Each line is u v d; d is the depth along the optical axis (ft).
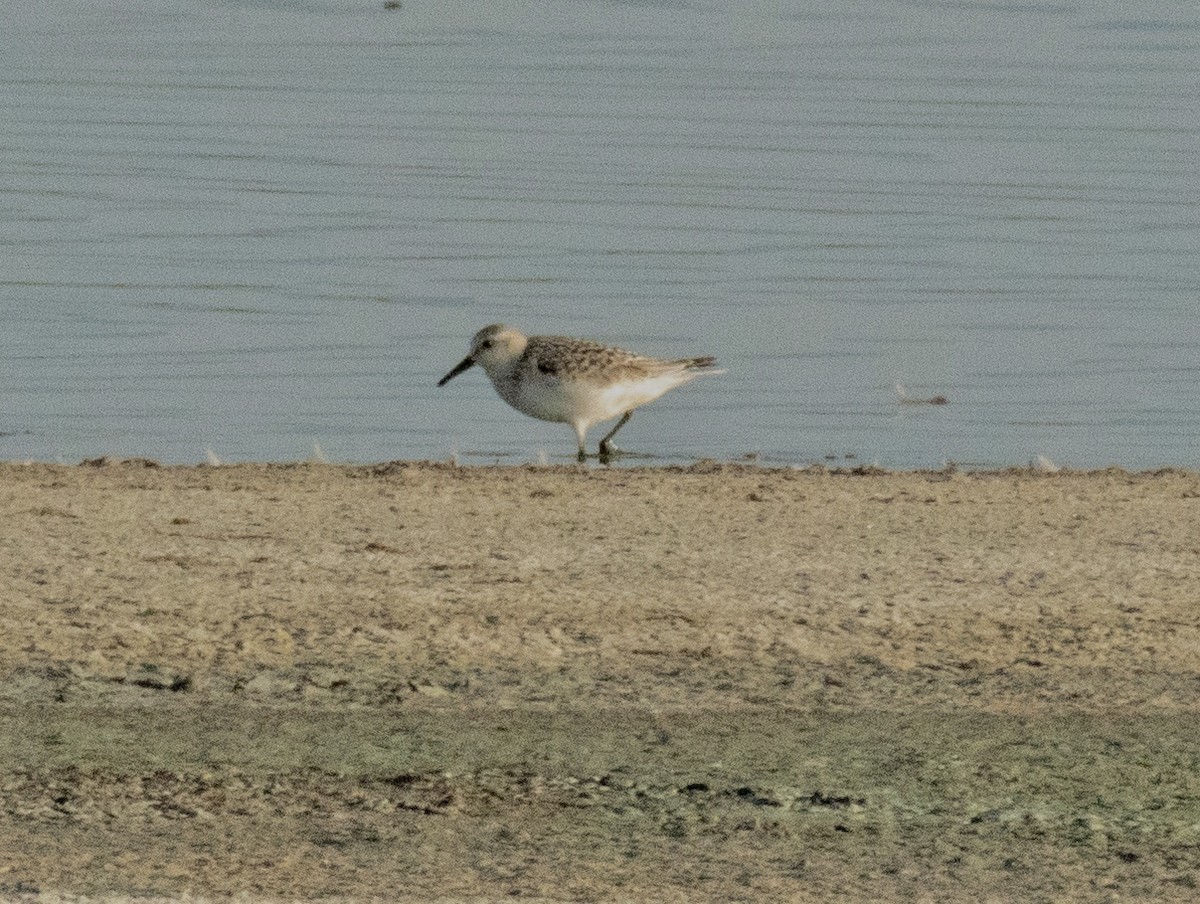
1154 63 134.82
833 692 33.71
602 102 120.16
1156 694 33.91
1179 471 54.29
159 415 65.16
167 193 97.25
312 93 120.88
